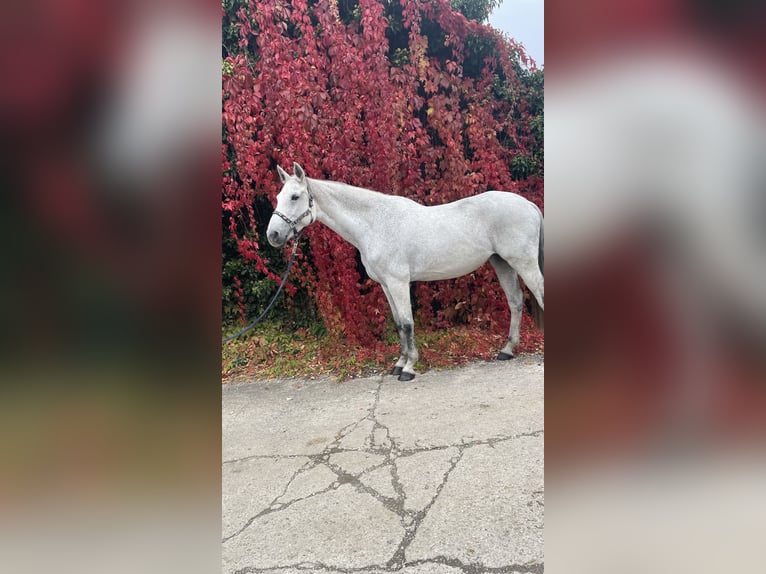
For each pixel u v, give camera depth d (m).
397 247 2.63
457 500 1.50
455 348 3.17
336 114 3.10
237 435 2.15
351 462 1.81
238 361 3.20
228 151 3.15
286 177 2.57
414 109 3.23
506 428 1.99
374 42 3.07
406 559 1.26
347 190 2.65
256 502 1.58
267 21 2.95
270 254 3.36
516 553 1.24
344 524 1.43
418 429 2.05
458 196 3.25
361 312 3.28
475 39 3.25
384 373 2.88
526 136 3.42
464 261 2.71
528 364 2.88
